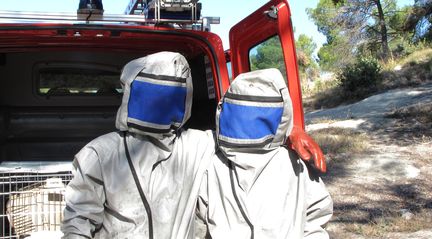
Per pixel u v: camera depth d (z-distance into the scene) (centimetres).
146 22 455
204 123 494
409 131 1143
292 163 258
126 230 236
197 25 475
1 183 350
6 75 547
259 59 391
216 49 441
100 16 436
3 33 429
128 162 238
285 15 330
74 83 560
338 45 3575
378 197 763
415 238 579
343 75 1873
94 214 236
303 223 252
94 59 552
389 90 1639
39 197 349
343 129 1250
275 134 247
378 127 1225
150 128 240
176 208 246
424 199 739
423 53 2092
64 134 559
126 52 530
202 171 257
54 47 493
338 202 748
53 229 346
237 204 245
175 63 246
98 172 236
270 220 241
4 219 352
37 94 554
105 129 566
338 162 965
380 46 3366
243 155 246
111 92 568
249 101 243
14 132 547
